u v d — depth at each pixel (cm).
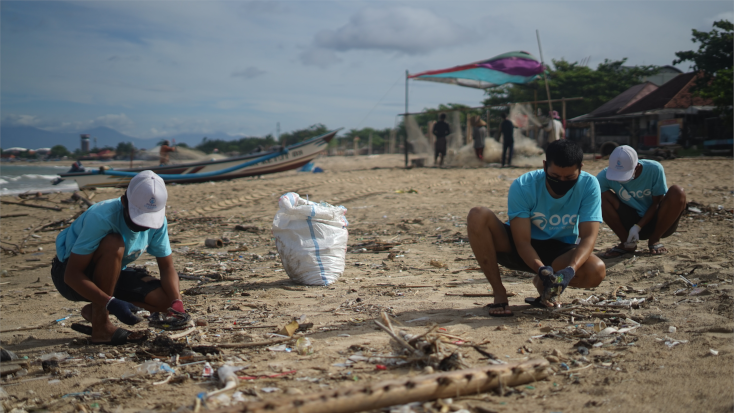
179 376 289
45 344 390
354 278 582
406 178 1700
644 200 602
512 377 259
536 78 1995
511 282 529
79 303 545
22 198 1628
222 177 2055
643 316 366
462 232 859
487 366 264
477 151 2119
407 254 718
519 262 416
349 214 1124
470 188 1420
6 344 396
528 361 271
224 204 1342
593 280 378
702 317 354
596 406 233
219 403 246
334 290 523
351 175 1858
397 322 382
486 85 2077
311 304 465
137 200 348
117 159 9338
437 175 1742
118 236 358
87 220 354
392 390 232
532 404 239
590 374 271
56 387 287
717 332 322
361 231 933
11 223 1230
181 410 239
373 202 1264
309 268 556
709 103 3059
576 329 342
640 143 3275
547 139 2053
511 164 2038
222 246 848
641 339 321
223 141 9619
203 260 744
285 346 338
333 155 7056
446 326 365
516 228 388
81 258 352
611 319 364
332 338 351
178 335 360
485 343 320
